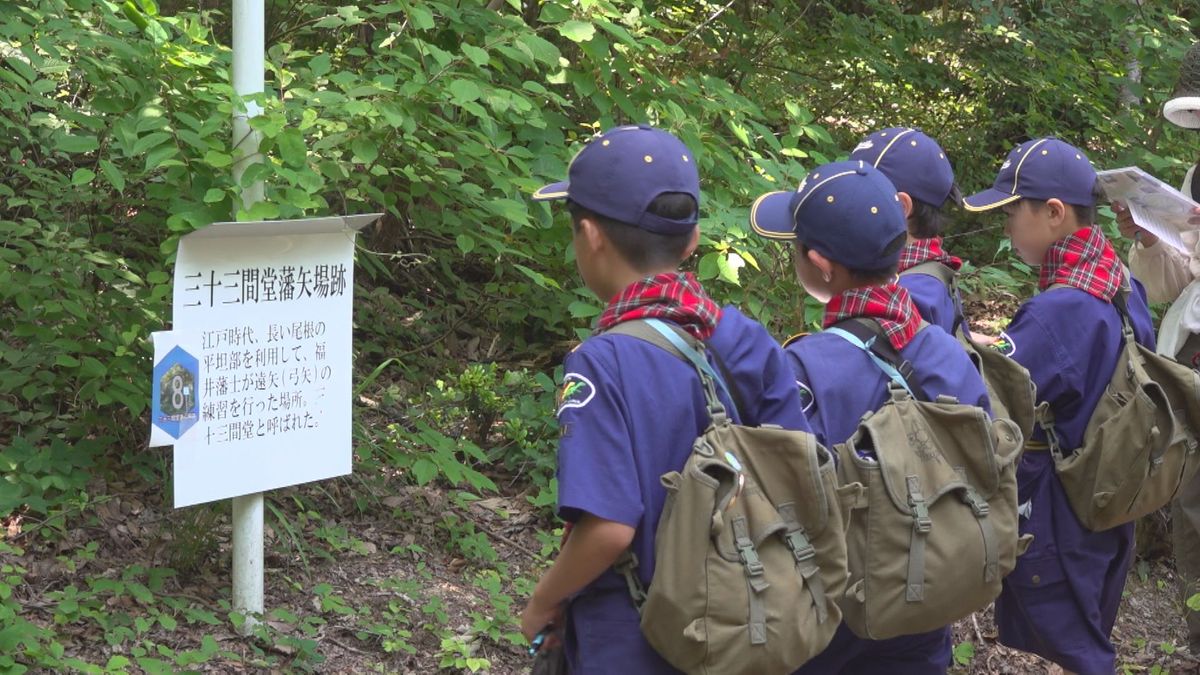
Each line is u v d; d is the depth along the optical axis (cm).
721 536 180
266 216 308
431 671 324
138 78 340
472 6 428
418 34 423
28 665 281
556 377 459
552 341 553
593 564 183
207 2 524
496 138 385
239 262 301
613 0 438
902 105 741
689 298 195
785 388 203
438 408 460
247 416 307
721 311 204
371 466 400
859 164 232
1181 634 423
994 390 274
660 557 181
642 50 432
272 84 370
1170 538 469
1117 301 299
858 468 216
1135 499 288
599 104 424
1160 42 625
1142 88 642
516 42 395
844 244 226
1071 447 295
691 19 602
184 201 322
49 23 335
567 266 458
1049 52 706
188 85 345
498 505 425
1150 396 290
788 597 182
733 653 178
